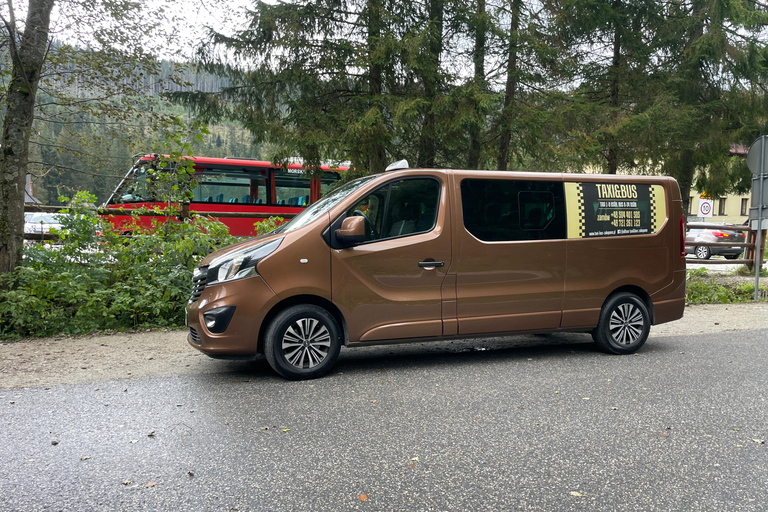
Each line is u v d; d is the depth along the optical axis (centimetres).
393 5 1470
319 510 280
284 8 1425
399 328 544
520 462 337
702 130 1944
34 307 721
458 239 562
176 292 788
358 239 520
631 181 638
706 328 796
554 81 1673
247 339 506
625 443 367
